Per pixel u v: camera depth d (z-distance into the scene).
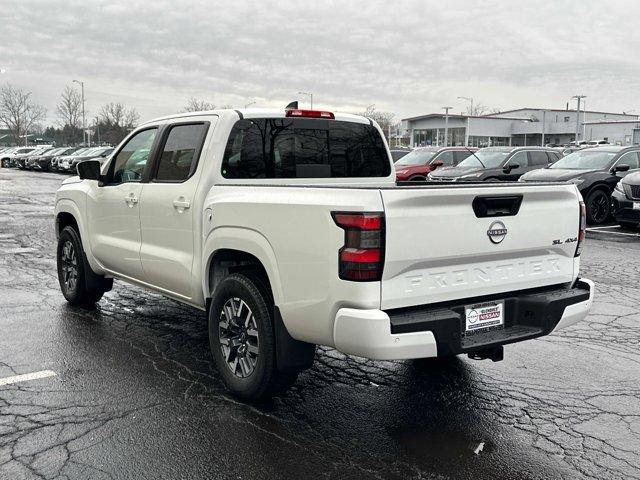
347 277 3.53
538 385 4.78
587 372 5.07
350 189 3.58
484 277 3.98
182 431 3.93
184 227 4.90
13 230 13.34
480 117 81.69
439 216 3.69
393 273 3.56
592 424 4.11
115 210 5.81
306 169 5.23
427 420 4.14
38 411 4.19
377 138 5.69
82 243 6.48
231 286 4.32
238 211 4.26
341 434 3.93
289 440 3.83
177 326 6.14
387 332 3.48
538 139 86.50
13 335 5.82
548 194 4.21
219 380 4.77
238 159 4.85
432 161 20.08
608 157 15.20
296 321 3.89
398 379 4.87
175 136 5.23
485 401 4.46
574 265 4.52
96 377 4.80
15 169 49.25
